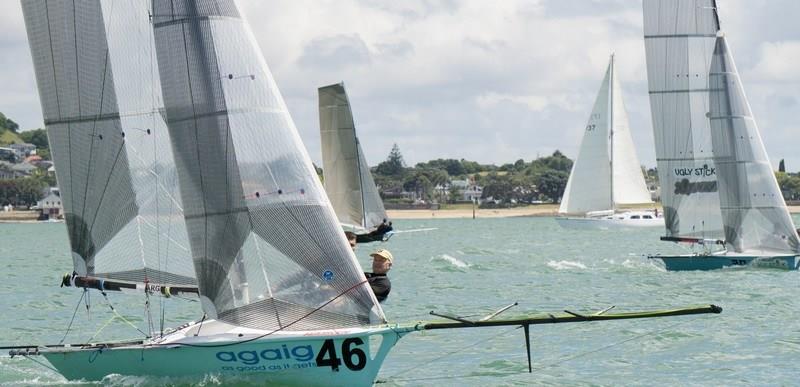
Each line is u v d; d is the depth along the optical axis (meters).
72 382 64.06
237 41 63.50
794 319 98.50
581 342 85.44
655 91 171.00
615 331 90.88
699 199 168.75
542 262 197.75
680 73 169.38
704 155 168.38
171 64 63.50
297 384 61.34
